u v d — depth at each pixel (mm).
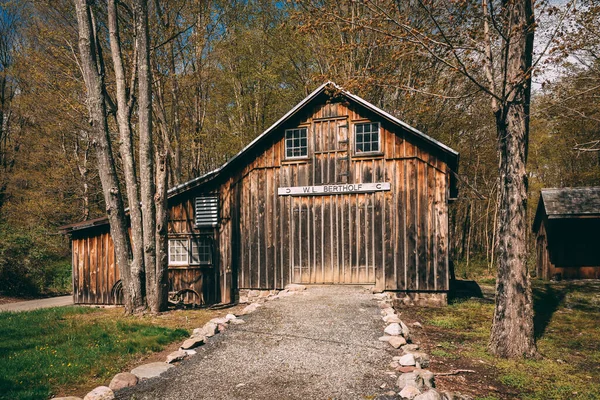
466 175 24406
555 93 9383
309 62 22375
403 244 12766
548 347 8820
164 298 11453
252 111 25219
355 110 13375
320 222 13516
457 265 26391
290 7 20391
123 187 22719
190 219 14875
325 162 13555
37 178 24547
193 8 18828
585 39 7863
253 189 14273
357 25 9227
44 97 20859
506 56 7723
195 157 24188
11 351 7129
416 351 6832
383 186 12984
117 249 11133
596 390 6340
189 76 20734
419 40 8375
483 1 8438
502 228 8391
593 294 15164
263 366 6098
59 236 24359
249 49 22812
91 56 10977
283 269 13766
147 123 11430
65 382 5773
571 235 19906
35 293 20406
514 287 8117
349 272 13141
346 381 5492
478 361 7590
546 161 29891
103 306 15188
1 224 21969
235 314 9414
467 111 21656
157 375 5816
